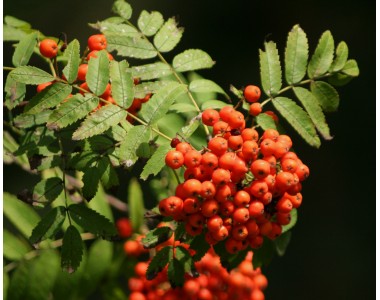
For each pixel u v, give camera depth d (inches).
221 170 27.9
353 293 53.5
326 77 30.7
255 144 28.3
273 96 30.0
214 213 28.0
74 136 28.2
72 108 28.4
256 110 29.6
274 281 53.5
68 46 28.7
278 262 54.2
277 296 53.1
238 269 32.7
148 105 28.9
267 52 30.2
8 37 31.9
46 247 32.7
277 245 31.1
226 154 28.0
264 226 28.9
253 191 28.2
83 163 29.3
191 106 30.5
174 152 28.1
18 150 29.9
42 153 29.8
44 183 29.5
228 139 28.5
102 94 29.1
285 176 28.3
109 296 33.7
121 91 28.8
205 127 30.0
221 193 28.0
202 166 28.1
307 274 54.1
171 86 29.2
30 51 30.3
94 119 28.5
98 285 33.6
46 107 28.4
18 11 56.7
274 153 28.5
